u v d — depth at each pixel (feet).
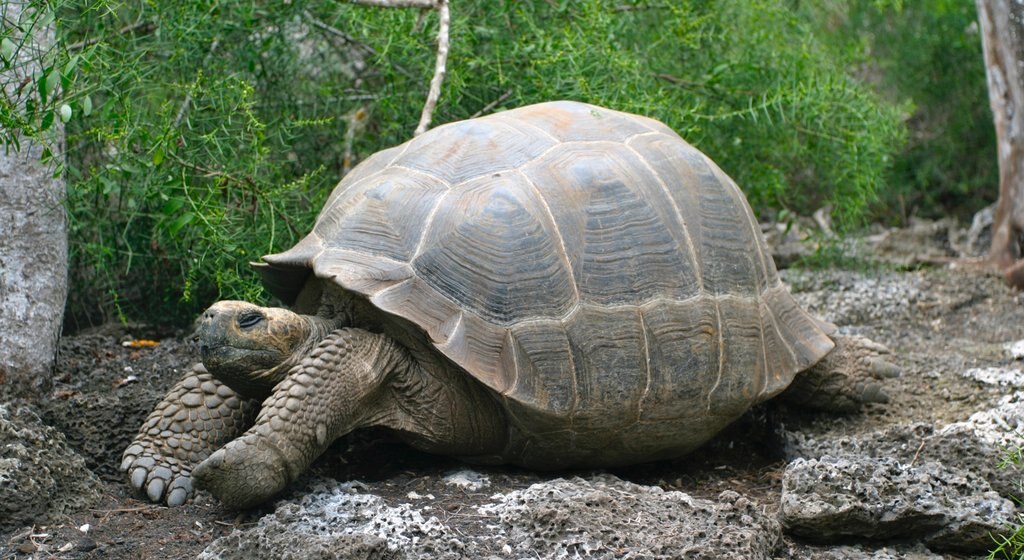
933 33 25.23
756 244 11.22
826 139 18.53
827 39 22.63
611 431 9.78
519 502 8.95
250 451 8.63
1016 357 14.99
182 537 8.80
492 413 9.68
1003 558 9.25
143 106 13.88
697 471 11.23
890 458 10.43
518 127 10.61
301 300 10.46
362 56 17.11
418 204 9.83
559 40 15.61
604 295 9.71
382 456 10.57
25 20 10.22
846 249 19.90
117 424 10.61
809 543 9.30
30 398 10.71
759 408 12.39
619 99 15.38
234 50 14.97
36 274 10.82
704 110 17.75
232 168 13.51
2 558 8.32
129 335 14.89
